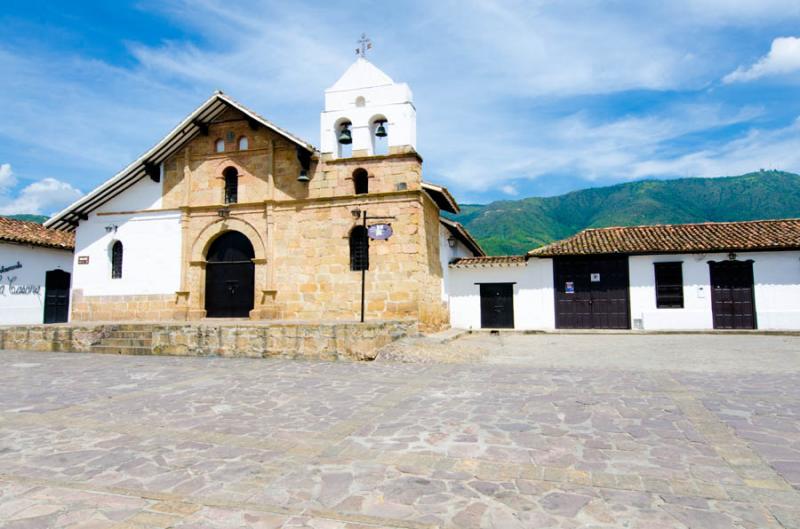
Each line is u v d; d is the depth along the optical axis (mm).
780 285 19141
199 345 13047
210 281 18469
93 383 8953
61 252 22531
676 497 3895
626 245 20984
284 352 12391
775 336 17578
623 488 4078
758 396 7309
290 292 17141
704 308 19703
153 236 18781
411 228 16141
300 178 16828
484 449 5066
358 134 16875
